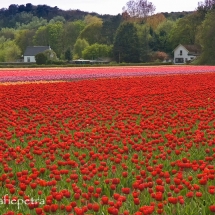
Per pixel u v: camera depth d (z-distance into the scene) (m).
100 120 15.10
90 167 8.41
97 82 29.80
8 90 23.80
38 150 9.75
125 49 108.25
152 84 28.36
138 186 7.19
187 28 118.19
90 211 6.84
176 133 12.73
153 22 155.88
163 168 9.51
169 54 121.56
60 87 26.09
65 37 151.25
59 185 8.21
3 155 9.60
